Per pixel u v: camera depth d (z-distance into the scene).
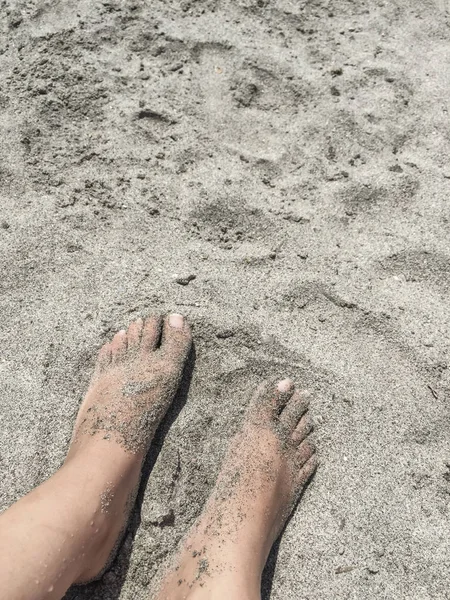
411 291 0.59
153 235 0.61
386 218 0.64
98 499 0.44
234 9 0.82
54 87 0.71
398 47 0.80
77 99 0.71
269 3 0.83
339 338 0.56
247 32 0.80
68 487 0.43
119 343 0.54
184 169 0.66
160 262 0.59
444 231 0.63
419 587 0.45
